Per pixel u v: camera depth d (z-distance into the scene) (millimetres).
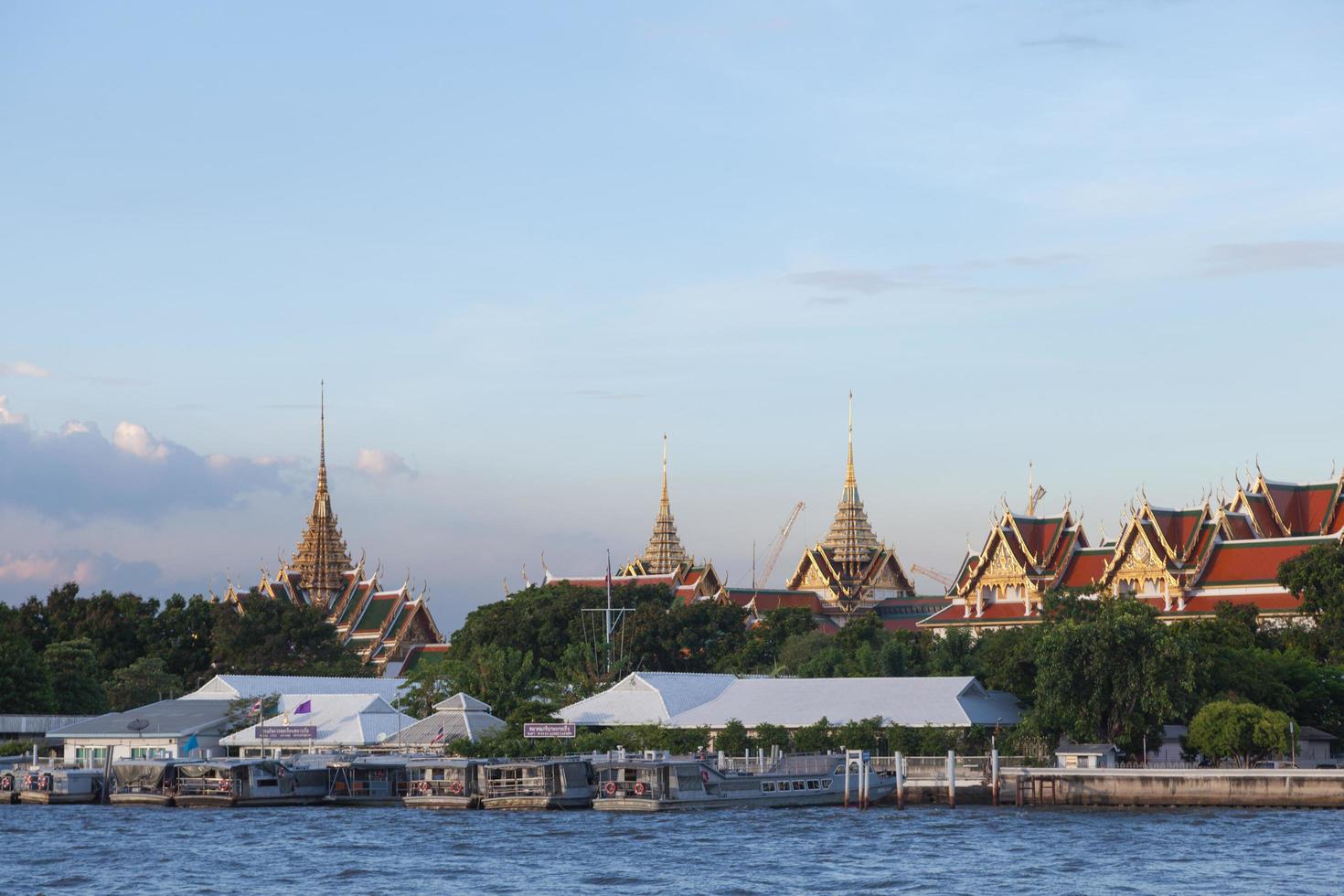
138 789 157750
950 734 152750
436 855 112000
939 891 96500
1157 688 144750
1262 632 186625
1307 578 189250
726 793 141875
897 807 141125
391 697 195500
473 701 177750
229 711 181625
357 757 159625
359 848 115625
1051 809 138125
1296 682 160250
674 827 126688
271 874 104375
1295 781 134500
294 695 185250
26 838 123438
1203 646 154500
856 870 103562
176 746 175125
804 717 161625
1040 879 100000
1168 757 154000
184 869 106938
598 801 142750
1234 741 140375
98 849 116438
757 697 169750
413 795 149750
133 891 98562
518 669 196875
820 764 148250
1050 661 148875
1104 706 147875
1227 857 107500
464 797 146875
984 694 163375
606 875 102688
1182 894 94750
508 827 128250
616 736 163000
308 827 130875
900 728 154500
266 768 153000
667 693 174875
